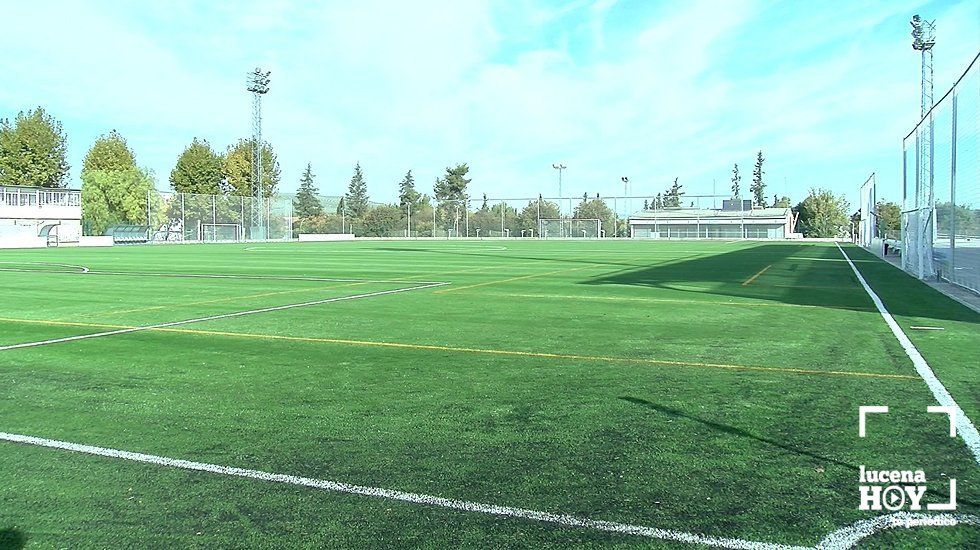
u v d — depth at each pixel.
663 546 3.35
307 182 112.19
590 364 7.52
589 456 4.57
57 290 16.14
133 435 5.09
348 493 3.99
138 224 67.31
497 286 16.92
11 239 45.94
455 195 105.44
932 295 14.77
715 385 6.52
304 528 3.56
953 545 3.37
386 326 10.37
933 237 19.20
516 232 81.56
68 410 5.76
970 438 4.89
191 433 5.12
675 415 5.51
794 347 8.49
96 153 73.44
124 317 11.45
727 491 3.99
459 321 10.87
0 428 5.27
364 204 109.12
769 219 83.06
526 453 4.63
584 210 93.31
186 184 78.88
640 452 4.64
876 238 42.31
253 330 10.02
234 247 46.38
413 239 75.69
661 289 16.16
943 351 8.18
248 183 84.19
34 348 8.63
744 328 10.06
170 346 8.74
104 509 3.81
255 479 4.21
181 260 29.27
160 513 3.75
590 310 12.21
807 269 23.48
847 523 3.58
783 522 3.60
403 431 5.12
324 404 5.91
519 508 3.78
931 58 39.56
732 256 33.03
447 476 4.23
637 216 94.00
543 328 10.11
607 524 3.58
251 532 3.53
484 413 5.59
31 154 67.94
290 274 21.02
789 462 4.44
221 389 6.46
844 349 8.34
